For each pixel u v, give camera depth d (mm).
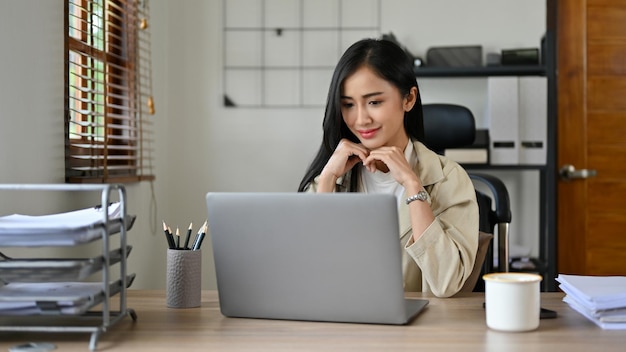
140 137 2891
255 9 3523
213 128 3533
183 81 3535
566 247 3543
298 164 3521
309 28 3516
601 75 3529
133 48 2873
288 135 3523
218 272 1312
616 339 1146
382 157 1573
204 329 1229
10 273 1137
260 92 3525
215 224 1294
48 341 1150
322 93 3520
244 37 3531
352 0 3500
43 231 1129
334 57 3512
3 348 1113
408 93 1653
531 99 3230
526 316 1190
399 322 1238
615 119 3531
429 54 3348
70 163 2271
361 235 1216
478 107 3498
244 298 1307
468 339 1145
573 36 3529
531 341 1134
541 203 3396
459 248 1517
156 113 3318
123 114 2857
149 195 3145
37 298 1124
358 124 1628
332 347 1100
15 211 1787
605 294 1249
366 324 1256
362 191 1756
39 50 1938
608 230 3525
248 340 1148
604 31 3521
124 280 1260
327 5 3510
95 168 2338
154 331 1214
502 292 1191
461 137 2805
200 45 3531
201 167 3535
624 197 3518
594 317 1256
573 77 3535
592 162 3537
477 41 3486
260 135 3527
